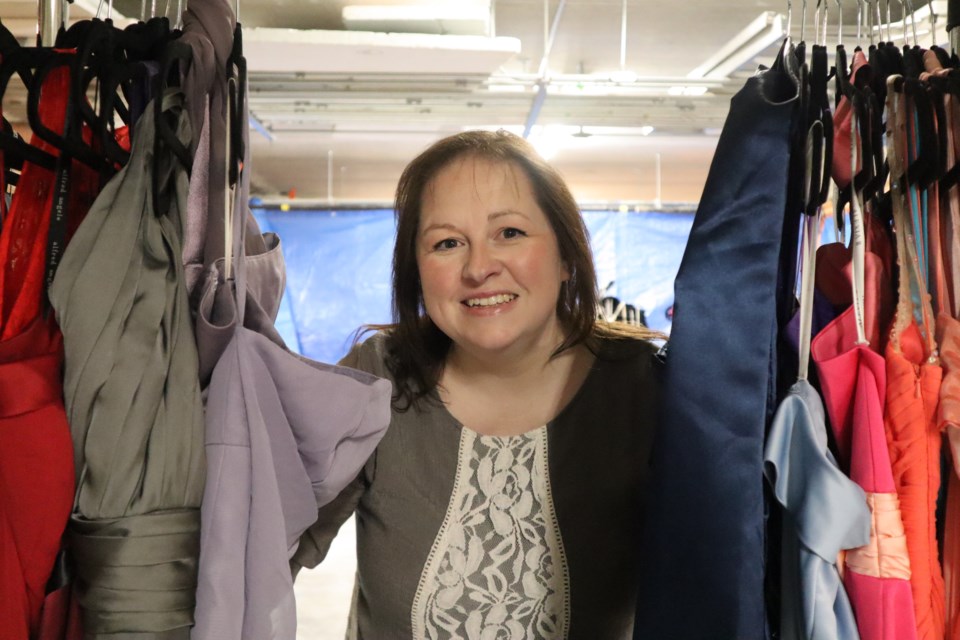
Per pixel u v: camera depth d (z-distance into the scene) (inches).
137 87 34.3
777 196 32.9
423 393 45.5
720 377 33.0
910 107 35.3
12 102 49.0
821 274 36.9
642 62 138.5
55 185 32.1
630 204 192.7
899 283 34.1
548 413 45.4
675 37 125.8
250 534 30.9
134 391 29.7
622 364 45.6
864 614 31.5
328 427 33.1
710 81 102.7
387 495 44.9
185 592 29.4
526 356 44.5
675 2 110.7
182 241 31.7
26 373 29.2
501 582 42.9
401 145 194.9
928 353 33.4
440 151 43.1
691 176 231.1
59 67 31.8
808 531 31.2
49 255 32.0
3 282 31.9
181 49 31.4
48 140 30.3
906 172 34.9
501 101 111.4
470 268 40.6
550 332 44.9
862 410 32.4
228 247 32.0
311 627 130.3
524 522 43.4
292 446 32.9
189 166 32.3
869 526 31.3
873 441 32.0
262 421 31.5
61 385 30.9
